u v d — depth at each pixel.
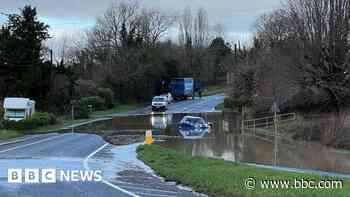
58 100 71.06
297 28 52.88
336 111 49.00
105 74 104.06
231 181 16.03
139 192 15.09
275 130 47.81
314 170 24.94
